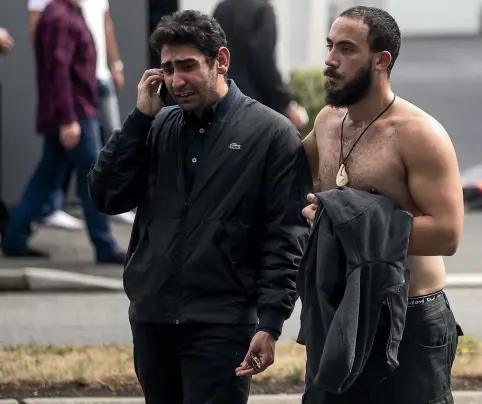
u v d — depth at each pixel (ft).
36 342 71.05
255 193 39.73
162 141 40.52
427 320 36.81
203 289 39.73
